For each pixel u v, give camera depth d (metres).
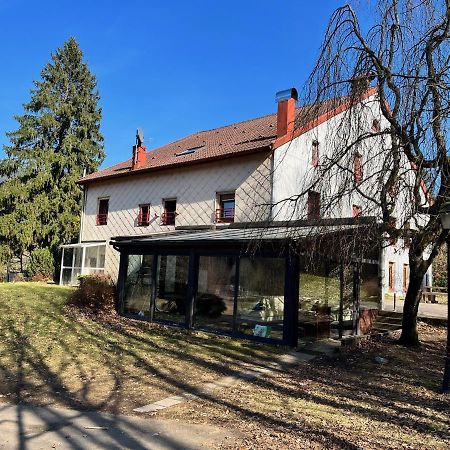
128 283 14.70
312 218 7.73
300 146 13.97
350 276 12.29
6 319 12.59
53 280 27.69
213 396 6.41
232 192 16.66
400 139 6.92
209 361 8.79
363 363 9.41
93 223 23.17
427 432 5.20
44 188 31.23
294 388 7.13
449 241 7.27
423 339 12.94
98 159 34.06
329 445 4.56
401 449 4.53
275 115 22.11
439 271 28.28
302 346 10.39
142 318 13.73
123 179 21.73
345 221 7.43
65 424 5.07
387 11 7.30
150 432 4.84
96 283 15.37
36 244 30.97
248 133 19.81
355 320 12.36
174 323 12.82
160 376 7.52
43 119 31.95
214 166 17.33
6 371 7.56
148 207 20.23
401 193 7.02
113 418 5.32
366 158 7.23
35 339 10.25
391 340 12.28
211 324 12.02
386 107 7.33
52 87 33.59
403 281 27.31
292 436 4.81
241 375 7.80
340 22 7.45
